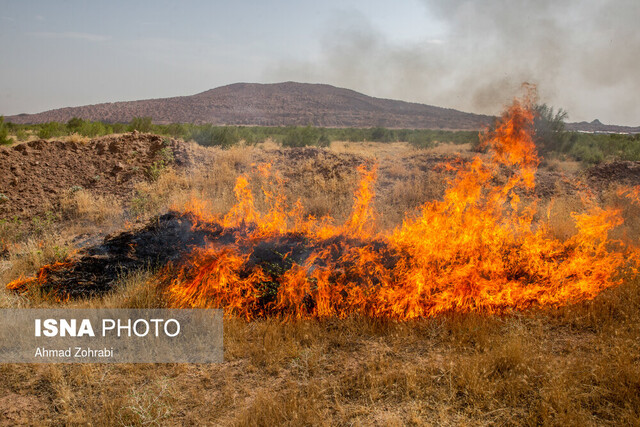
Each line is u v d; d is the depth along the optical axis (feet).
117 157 41.78
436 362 14.98
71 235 29.50
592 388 12.89
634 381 12.85
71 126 92.02
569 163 52.54
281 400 13.30
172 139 45.16
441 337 16.43
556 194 36.45
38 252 24.64
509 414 12.21
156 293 19.81
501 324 17.22
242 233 24.63
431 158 44.91
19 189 35.99
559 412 11.99
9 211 33.37
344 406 13.02
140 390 14.07
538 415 12.00
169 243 23.98
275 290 20.12
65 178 38.42
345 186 36.63
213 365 15.58
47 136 72.74
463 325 17.12
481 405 12.62
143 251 23.34
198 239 24.22
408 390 13.35
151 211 32.01
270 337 16.70
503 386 13.24
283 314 19.12
